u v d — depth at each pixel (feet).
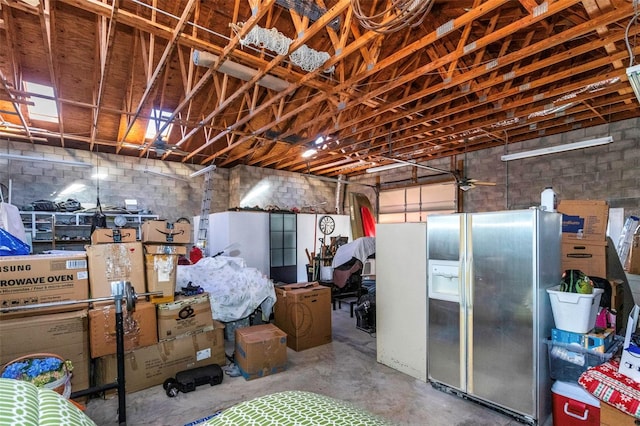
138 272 10.24
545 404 8.24
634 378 6.31
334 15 9.80
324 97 15.38
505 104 17.16
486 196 26.32
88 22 14.37
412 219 31.60
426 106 16.81
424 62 16.42
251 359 10.55
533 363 8.03
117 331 8.20
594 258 10.12
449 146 26.09
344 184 37.29
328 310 13.87
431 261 10.19
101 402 9.14
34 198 22.74
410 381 10.44
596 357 7.36
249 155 29.22
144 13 13.25
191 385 9.79
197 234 27.89
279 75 14.26
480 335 8.98
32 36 14.55
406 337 10.93
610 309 8.70
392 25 9.41
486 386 8.86
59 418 1.28
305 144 23.77
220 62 12.65
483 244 8.97
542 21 12.67
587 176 21.33
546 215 8.45
